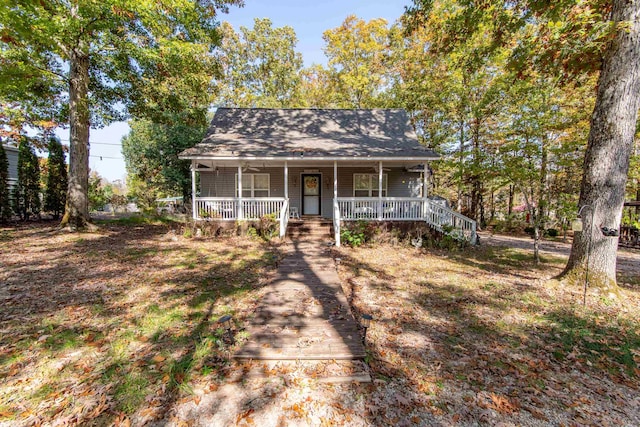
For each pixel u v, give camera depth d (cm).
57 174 1460
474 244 1059
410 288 574
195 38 1067
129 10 845
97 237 998
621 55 502
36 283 549
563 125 861
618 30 487
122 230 1179
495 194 2220
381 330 399
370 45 2153
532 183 853
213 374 300
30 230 1066
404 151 1128
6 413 246
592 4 542
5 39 647
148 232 1159
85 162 1098
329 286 557
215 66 1251
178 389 278
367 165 1350
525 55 619
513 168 826
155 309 450
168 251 836
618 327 413
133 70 1147
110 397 267
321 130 1373
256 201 1134
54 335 370
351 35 2228
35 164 1409
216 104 2625
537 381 298
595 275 542
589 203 550
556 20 571
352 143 1223
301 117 1477
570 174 1085
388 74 2212
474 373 309
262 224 1062
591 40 519
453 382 294
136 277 600
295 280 593
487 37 1314
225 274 636
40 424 237
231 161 1178
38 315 423
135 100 1270
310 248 927
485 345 365
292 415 249
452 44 745
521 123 862
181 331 388
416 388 285
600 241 538
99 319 416
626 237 1170
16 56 874
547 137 889
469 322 427
